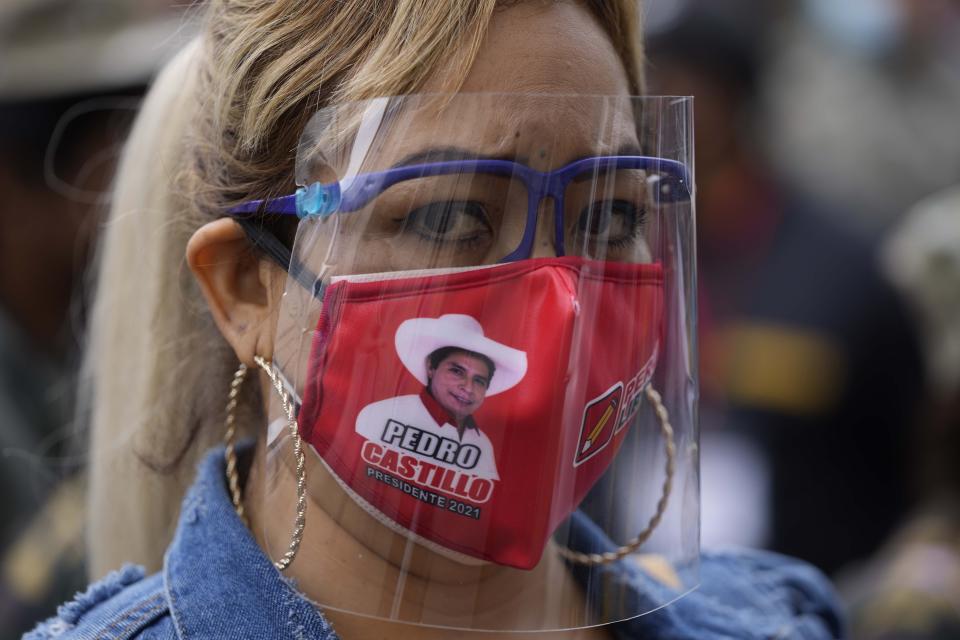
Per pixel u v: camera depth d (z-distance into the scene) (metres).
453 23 1.24
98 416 1.70
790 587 1.79
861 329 3.09
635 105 1.35
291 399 1.28
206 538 1.35
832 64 5.63
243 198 1.33
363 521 1.28
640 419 1.41
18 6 2.76
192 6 1.60
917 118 5.54
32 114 2.66
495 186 1.24
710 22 3.40
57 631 1.37
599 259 1.29
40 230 2.71
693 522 1.45
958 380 2.42
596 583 1.40
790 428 3.10
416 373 1.24
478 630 1.32
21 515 2.34
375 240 1.25
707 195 3.38
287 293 1.29
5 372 2.52
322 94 1.28
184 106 1.48
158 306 1.54
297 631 1.28
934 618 2.22
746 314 3.23
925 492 2.44
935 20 5.73
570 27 1.30
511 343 1.24
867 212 3.66
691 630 1.60
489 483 1.25
